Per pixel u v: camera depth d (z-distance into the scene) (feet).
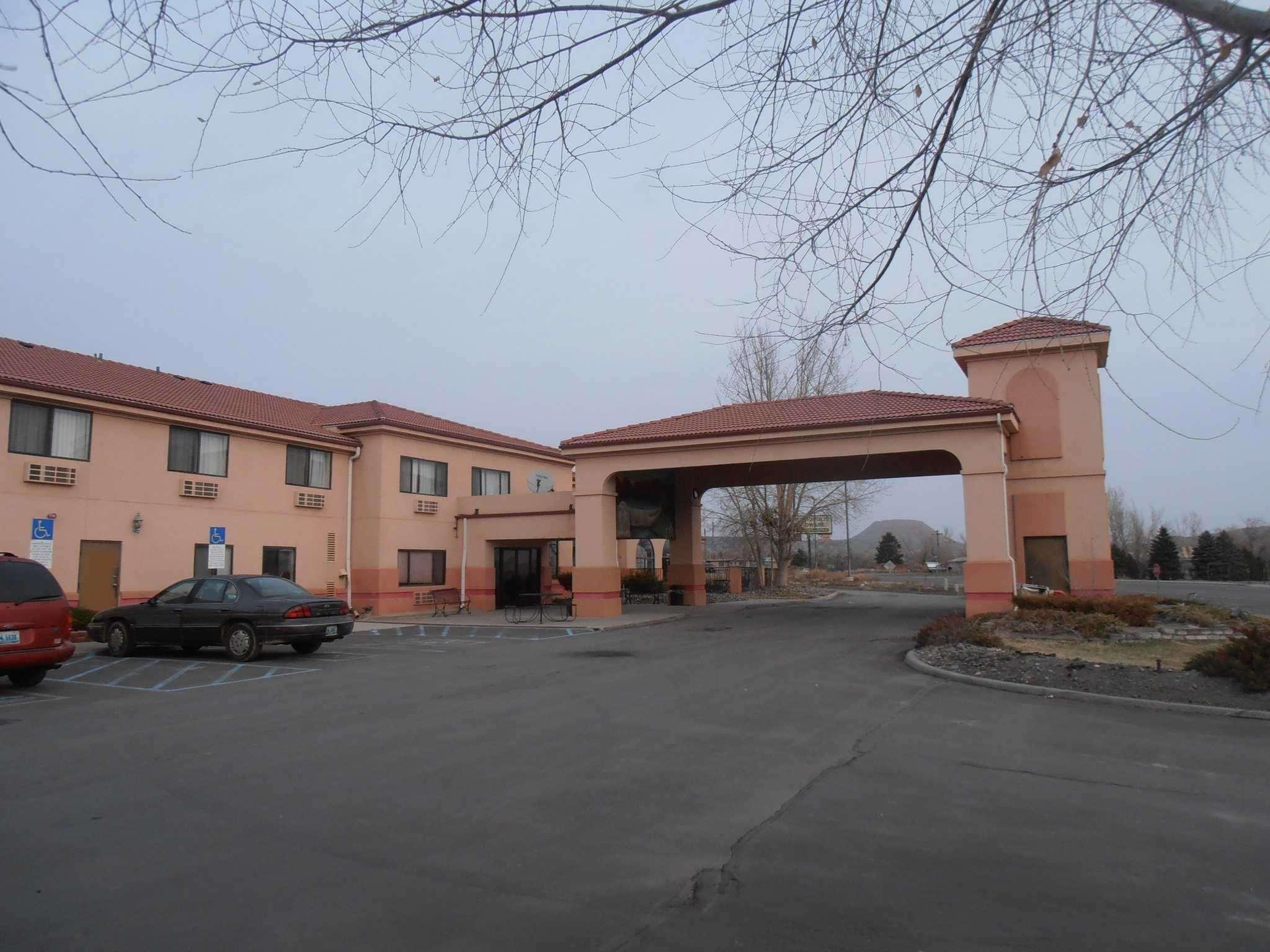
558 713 32.35
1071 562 75.56
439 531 97.40
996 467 65.92
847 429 70.69
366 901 14.44
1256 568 186.60
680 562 102.94
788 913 13.92
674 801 20.38
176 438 72.28
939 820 18.92
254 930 13.26
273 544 80.94
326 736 28.30
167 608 51.78
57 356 74.43
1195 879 15.39
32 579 38.52
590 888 15.01
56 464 62.39
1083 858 16.46
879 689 38.04
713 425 82.17
